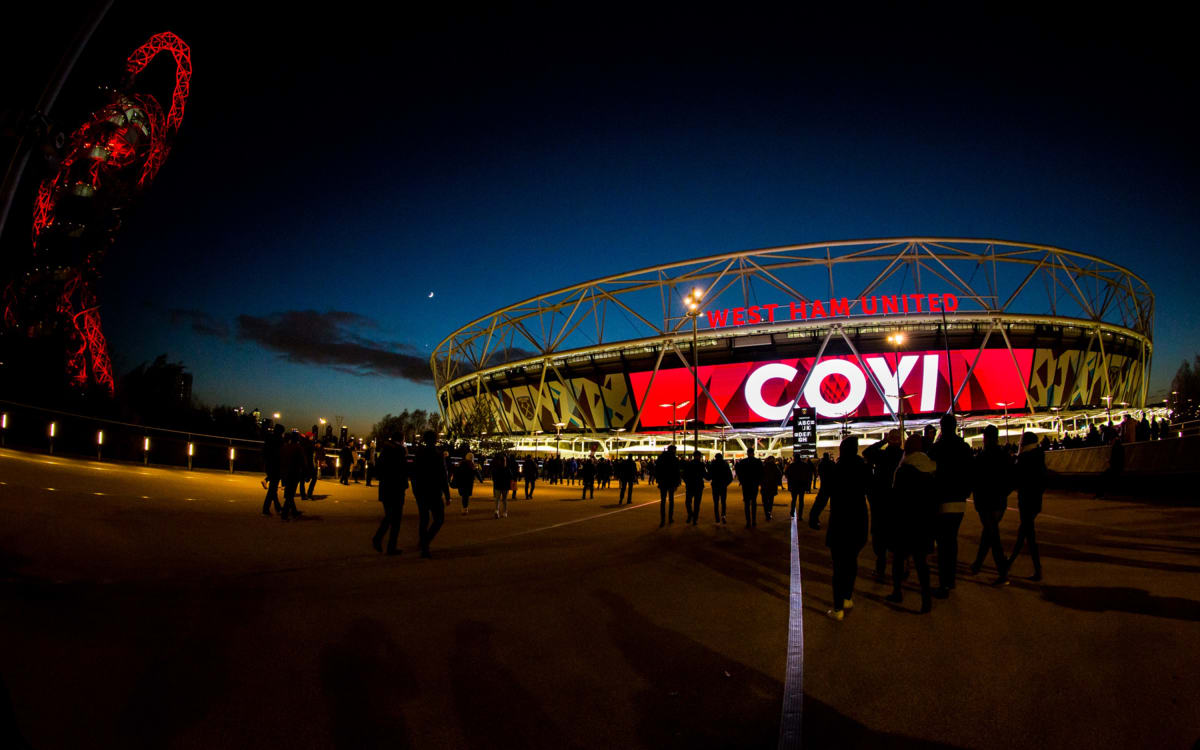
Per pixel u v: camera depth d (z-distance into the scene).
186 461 31.67
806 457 26.25
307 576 8.40
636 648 5.50
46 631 5.34
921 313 66.00
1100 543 11.88
